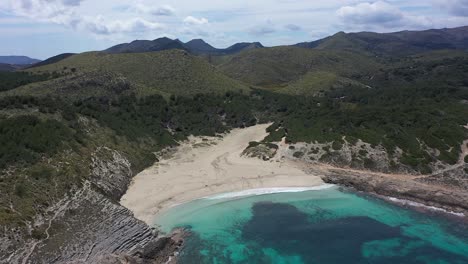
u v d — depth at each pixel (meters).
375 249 57.09
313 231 62.56
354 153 89.56
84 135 79.69
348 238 60.34
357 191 79.69
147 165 88.88
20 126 68.12
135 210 66.62
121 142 90.25
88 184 63.25
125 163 81.62
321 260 53.94
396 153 87.50
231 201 73.31
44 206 52.84
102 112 101.88
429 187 76.12
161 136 106.94
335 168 87.56
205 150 104.00
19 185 53.38
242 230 62.19
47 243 47.22
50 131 71.00
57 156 65.12
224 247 56.62
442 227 63.97
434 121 97.25
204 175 84.31
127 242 53.22
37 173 57.81
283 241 58.97
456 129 92.25
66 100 106.69
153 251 53.00
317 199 75.38
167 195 73.62
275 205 72.38
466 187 75.69
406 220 66.62
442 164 82.75
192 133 117.88
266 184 81.38
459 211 69.62
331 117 111.06
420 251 56.56
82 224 52.81
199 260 52.91
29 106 81.06
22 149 61.38
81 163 68.19
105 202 59.41
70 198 57.19
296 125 110.44
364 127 99.25
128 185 76.50
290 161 92.25
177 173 85.06
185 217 65.88
